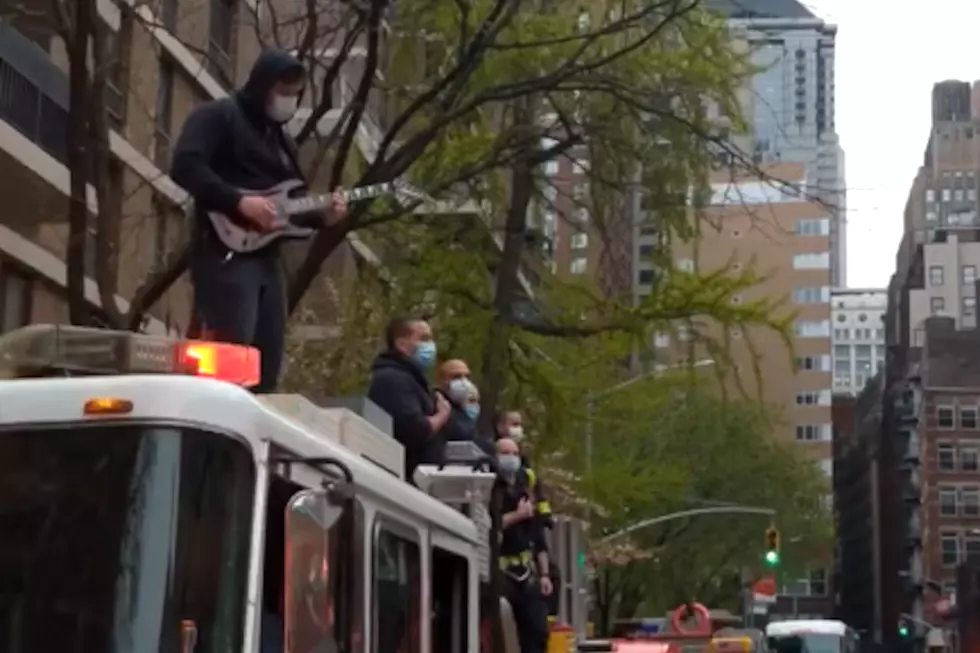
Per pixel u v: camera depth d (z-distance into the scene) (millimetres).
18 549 4820
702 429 55938
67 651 4719
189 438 4844
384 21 16484
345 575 5145
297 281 13852
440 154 17812
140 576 4734
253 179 7070
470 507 7895
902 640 134000
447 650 7363
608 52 17016
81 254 13156
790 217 78625
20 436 4895
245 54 30703
